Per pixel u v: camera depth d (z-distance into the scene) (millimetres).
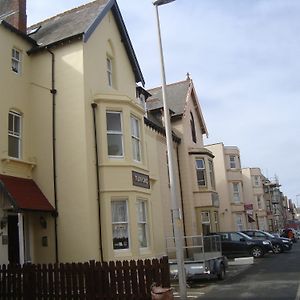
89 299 11445
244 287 14789
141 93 25250
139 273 11070
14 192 13992
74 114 15773
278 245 32125
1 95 15000
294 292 12945
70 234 15008
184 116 29109
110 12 19031
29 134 16250
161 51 14398
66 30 17219
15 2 18688
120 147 16703
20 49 16516
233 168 48500
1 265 13180
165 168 25328
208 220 29141
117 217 16078
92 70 16641
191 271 17078
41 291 12047
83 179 15180
